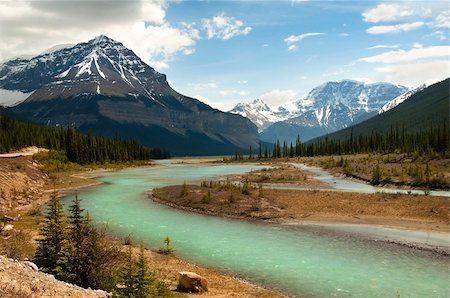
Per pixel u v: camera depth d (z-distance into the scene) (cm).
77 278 1972
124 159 17338
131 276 1791
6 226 3431
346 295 2356
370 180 8225
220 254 3238
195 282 2305
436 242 3541
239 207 5097
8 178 6312
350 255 3189
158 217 4825
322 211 4862
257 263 2991
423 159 10194
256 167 14762
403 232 3912
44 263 1973
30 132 14488
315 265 2942
